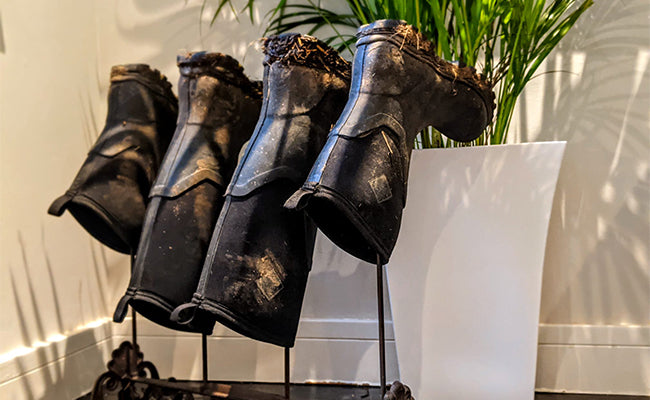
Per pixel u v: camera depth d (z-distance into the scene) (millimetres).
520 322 983
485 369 995
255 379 1302
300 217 835
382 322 815
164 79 1083
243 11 1335
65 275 1224
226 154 960
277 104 860
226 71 971
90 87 1361
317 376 1281
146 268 883
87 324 1294
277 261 803
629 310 1182
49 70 1207
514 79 1059
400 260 1020
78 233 1280
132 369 1106
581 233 1200
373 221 722
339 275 1289
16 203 1087
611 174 1193
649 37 1180
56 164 1216
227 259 791
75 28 1309
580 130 1206
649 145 1180
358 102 774
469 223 989
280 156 825
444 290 1005
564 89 1213
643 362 1159
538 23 1131
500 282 984
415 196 1006
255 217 804
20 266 1088
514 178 977
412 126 812
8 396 1014
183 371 1330
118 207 972
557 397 1155
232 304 772
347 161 727
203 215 910
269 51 871
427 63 824
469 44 1000
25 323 1093
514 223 978
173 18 1379
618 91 1192
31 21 1155
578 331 1181
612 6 1195
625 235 1186
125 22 1396
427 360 1018
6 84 1076
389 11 1031
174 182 914
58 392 1149
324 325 1282
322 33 1320
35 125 1153
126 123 1021
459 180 990
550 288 1206
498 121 1082
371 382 1261
